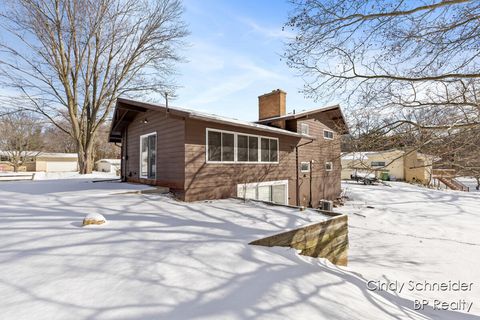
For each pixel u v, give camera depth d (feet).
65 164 114.21
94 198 21.17
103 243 10.74
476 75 12.91
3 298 6.59
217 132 26.35
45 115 54.85
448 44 13.35
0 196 21.38
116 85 56.29
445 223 33.19
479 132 14.83
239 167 28.60
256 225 14.97
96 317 5.90
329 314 7.21
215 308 6.61
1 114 52.39
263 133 32.30
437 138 15.56
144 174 31.17
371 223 33.27
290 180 36.83
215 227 14.23
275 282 8.64
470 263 20.30
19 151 93.25
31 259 9.00
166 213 17.13
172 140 25.22
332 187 46.73
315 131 43.39
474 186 79.56
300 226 14.85
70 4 48.83
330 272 11.35
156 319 5.94
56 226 13.03
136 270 8.41
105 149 134.82
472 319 10.34
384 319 7.86
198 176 24.32
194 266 9.03
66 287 7.20
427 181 73.67
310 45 16.88
